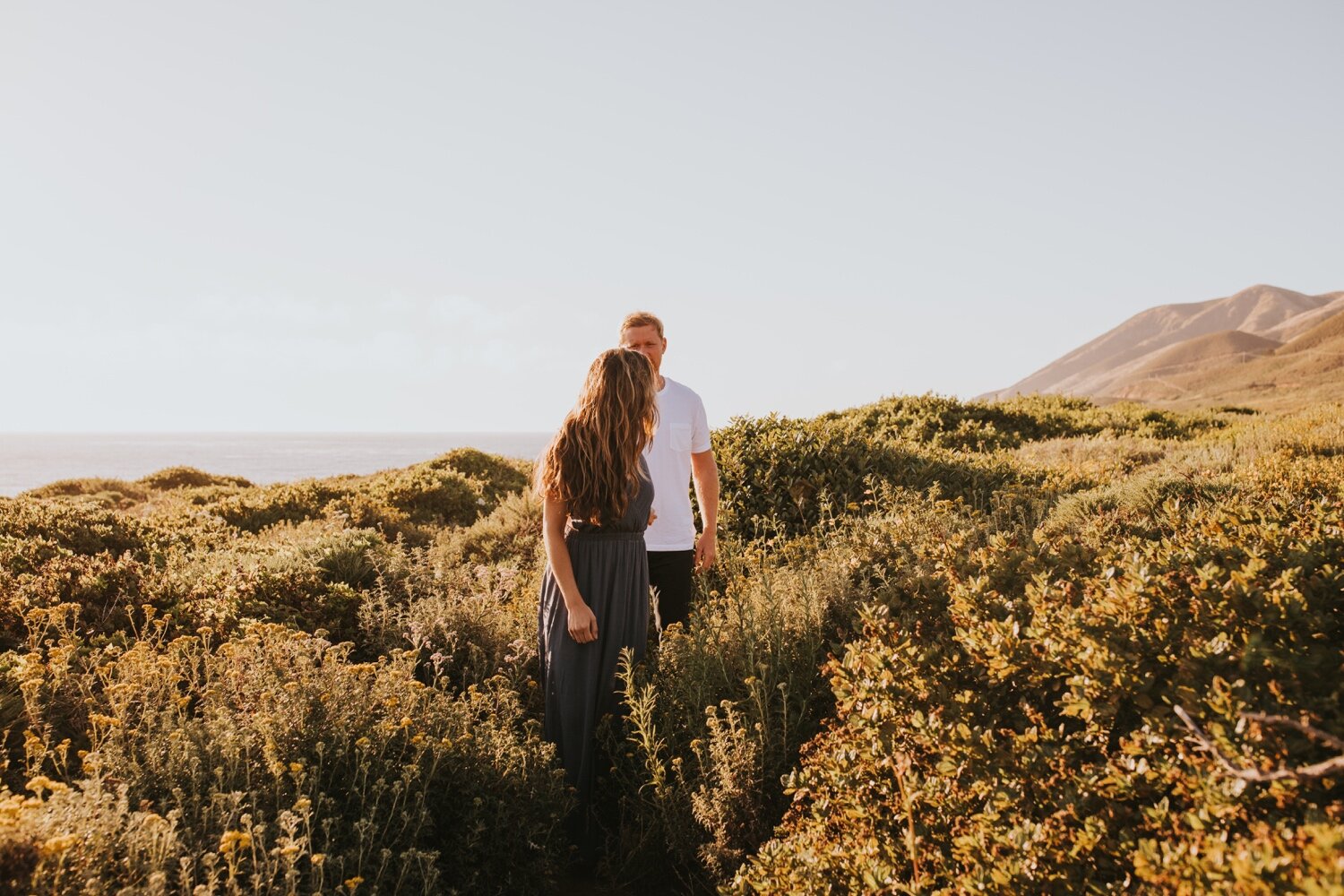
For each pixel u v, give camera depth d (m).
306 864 2.32
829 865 2.20
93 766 2.44
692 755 3.23
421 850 2.51
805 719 3.23
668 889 3.04
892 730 2.32
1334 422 11.13
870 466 7.61
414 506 13.52
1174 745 1.80
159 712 2.97
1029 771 1.94
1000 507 5.78
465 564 6.62
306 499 12.73
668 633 3.66
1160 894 1.47
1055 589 2.64
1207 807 1.55
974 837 1.87
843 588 3.98
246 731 2.72
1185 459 8.95
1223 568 2.34
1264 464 6.13
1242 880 1.29
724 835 2.77
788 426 8.01
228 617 4.75
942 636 2.77
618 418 3.25
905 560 4.22
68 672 3.46
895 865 2.11
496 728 3.30
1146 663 2.00
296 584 5.24
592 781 3.27
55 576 4.86
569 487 3.27
